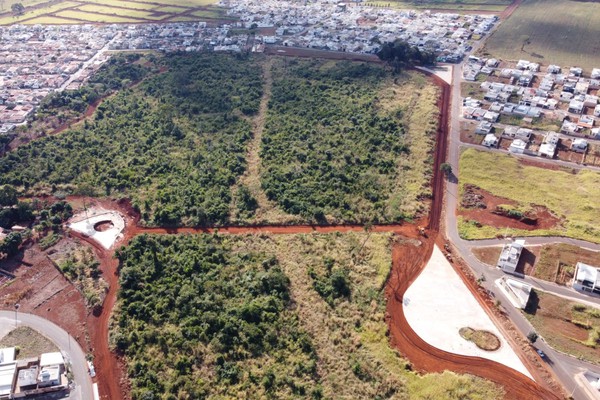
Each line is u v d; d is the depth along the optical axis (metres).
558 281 126.56
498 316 117.94
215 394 101.25
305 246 142.25
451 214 154.38
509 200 159.12
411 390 100.69
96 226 153.38
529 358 107.31
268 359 108.69
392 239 144.38
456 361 107.50
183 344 110.88
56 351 110.25
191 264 133.75
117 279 131.50
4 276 133.12
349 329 115.56
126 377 105.62
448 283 128.00
